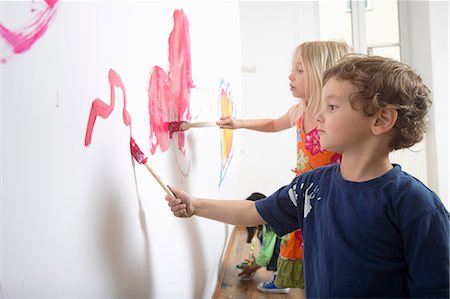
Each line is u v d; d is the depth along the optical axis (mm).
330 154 1355
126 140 696
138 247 738
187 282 1089
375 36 3301
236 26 2564
